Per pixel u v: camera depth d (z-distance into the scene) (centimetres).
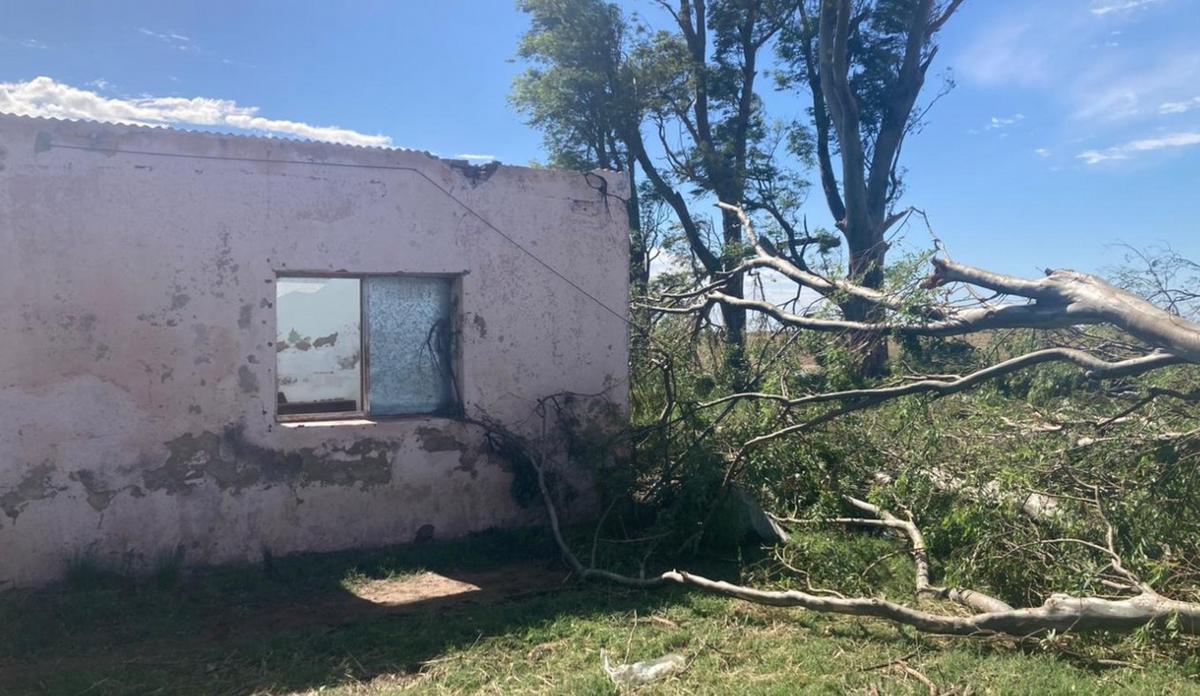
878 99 2223
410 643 573
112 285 698
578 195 912
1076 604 514
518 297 879
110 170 695
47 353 677
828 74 1873
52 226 678
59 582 679
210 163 731
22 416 670
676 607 635
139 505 709
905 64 1984
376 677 527
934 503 733
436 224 833
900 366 846
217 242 734
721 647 557
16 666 550
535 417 888
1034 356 652
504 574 756
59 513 682
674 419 902
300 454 770
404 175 816
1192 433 583
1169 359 575
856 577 654
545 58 2373
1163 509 582
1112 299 604
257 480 753
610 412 917
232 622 632
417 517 823
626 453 900
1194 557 571
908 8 2161
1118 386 756
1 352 662
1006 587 605
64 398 683
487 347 862
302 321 813
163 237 714
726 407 906
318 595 695
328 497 782
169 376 719
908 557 710
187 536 727
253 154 748
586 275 917
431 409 866
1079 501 618
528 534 842
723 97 2428
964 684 485
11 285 666
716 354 1251
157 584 691
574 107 2331
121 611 637
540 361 891
